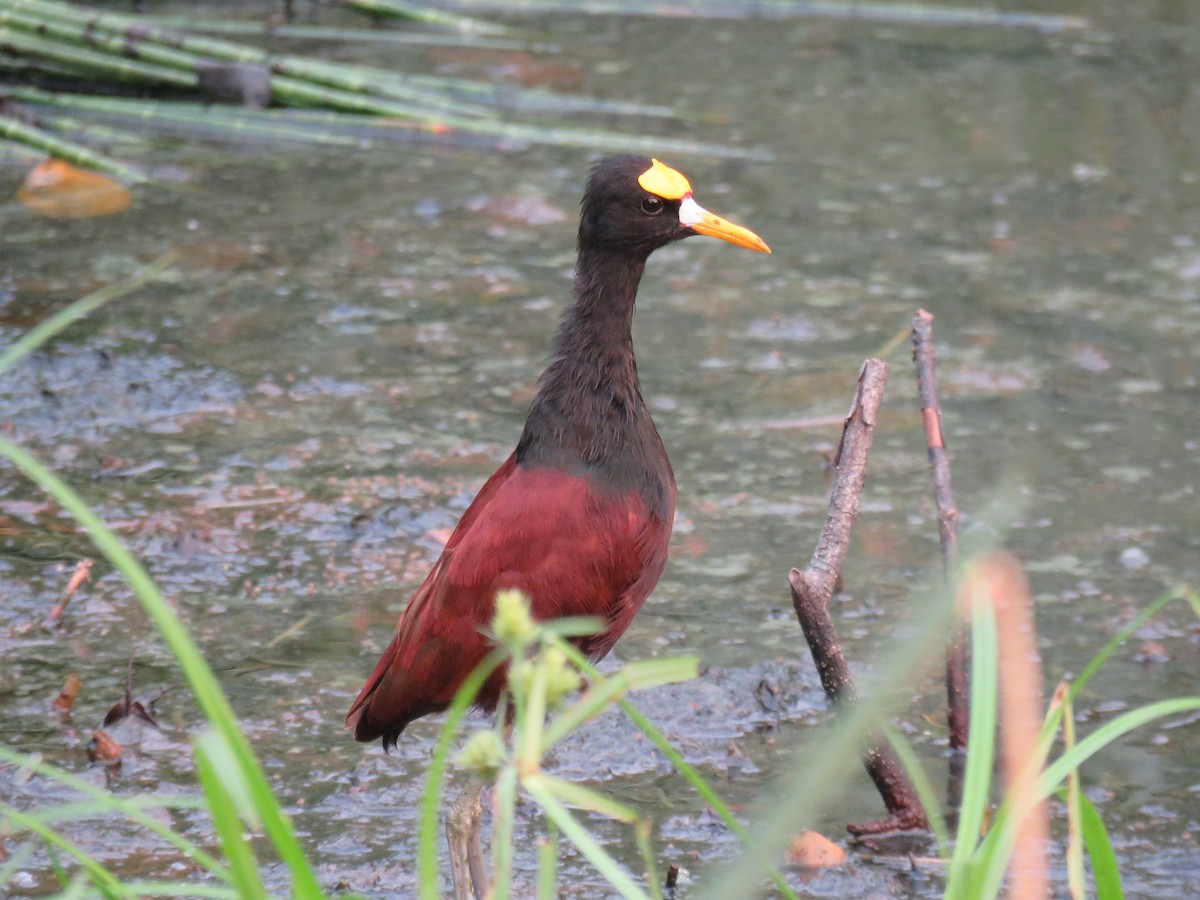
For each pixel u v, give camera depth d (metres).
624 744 8.35
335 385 12.28
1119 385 12.41
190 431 11.55
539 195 15.89
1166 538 10.27
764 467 11.26
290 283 13.98
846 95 18.80
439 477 11.00
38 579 9.66
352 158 16.92
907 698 8.73
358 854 7.40
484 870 7.08
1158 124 17.84
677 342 13.12
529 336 13.16
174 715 8.45
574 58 19.97
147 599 4.04
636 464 7.12
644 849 4.03
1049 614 9.40
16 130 16.14
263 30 20.09
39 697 8.54
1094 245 14.95
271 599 9.57
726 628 9.36
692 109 18.22
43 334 5.27
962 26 21.53
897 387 12.42
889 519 10.57
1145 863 7.32
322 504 10.61
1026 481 10.95
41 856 7.30
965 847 4.30
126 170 15.92
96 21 17.47
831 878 7.23
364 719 7.30
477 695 7.13
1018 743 4.45
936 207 15.80
